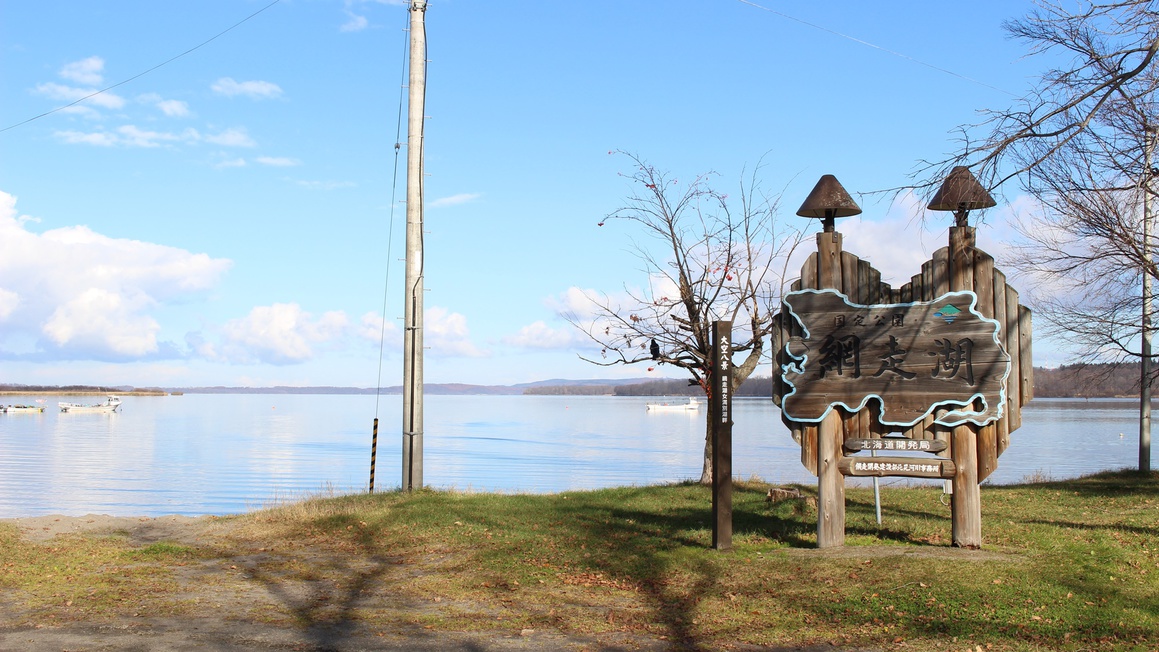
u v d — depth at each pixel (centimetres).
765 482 1906
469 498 1600
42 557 1102
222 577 1012
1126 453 5241
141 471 4544
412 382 1745
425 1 1770
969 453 1053
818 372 1078
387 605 878
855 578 913
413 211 1756
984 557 990
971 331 1048
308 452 6112
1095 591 850
